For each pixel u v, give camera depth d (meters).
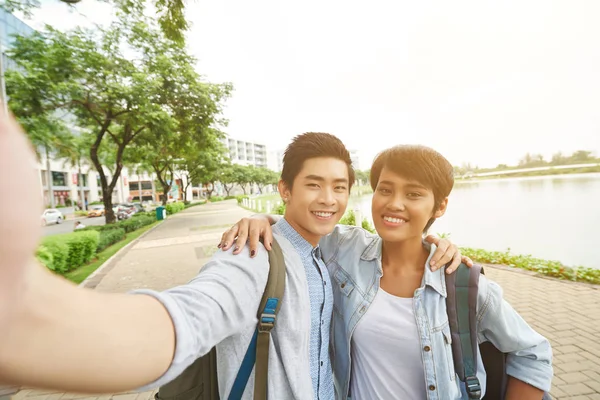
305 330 1.01
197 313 0.65
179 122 12.57
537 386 1.09
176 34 4.49
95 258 8.85
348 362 1.27
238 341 0.94
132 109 10.88
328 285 1.24
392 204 1.15
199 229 14.72
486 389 1.20
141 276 6.82
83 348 0.41
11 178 0.24
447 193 1.22
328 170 1.12
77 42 9.08
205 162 30.28
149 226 17.45
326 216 1.14
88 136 17.69
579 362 3.02
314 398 1.09
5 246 0.23
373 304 1.23
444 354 1.09
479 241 8.07
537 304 4.46
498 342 1.13
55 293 0.41
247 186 84.88
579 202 9.05
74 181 42.53
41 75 8.51
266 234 1.06
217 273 0.82
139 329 0.50
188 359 0.60
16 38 8.50
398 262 1.27
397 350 1.17
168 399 1.06
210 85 12.81
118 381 0.46
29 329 0.36
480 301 1.12
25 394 2.90
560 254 6.46
